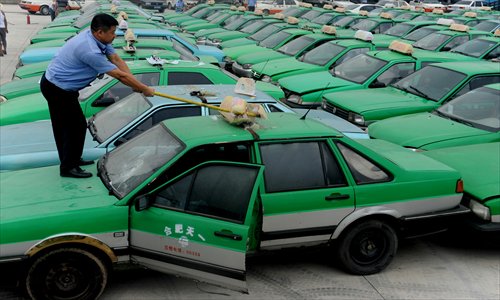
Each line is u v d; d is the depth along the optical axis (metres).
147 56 9.83
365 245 5.19
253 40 17.25
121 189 4.50
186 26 22.28
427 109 9.29
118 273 5.06
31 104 7.73
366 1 40.12
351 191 4.95
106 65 4.82
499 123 7.75
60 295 4.30
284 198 4.73
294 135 4.86
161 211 4.32
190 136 4.68
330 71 11.84
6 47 19.42
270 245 4.84
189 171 4.38
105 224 4.27
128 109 6.42
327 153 4.95
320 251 5.12
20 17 30.83
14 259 4.06
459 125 7.90
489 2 39.19
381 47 13.05
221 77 8.45
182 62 8.62
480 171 6.05
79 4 29.89
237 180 4.32
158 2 35.22
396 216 5.13
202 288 4.89
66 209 4.23
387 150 6.00
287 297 4.82
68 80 4.80
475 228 5.48
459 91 9.40
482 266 5.61
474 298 4.96
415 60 11.22
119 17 14.73
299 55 13.94
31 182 4.80
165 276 5.05
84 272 4.33
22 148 5.95
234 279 4.28
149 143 4.99
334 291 4.95
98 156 5.78
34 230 4.10
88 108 7.33
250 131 4.80
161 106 6.09
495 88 8.41
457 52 14.84
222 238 4.24
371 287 5.05
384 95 9.87
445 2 42.03
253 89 6.59
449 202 5.38
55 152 5.84
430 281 5.23
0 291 4.64
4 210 4.22
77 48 4.77
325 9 24.92
